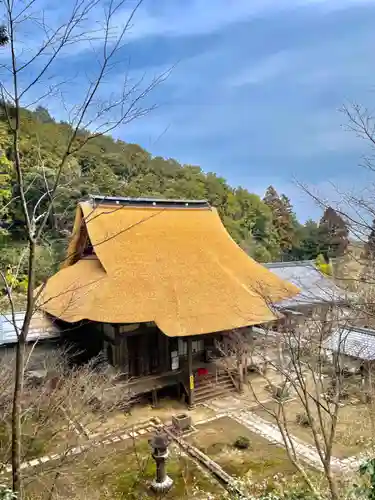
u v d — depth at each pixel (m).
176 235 20.14
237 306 17.34
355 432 13.47
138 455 12.91
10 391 9.84
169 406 16.55
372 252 6.37
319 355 8.23
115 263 17.80
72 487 9.96
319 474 11.18
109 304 16.11
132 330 17.16
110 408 12.84
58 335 18.11
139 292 16.80
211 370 18.06
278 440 13.70
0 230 15.08
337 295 8.86
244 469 12.05
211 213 22.97
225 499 10.50
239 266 20.56
